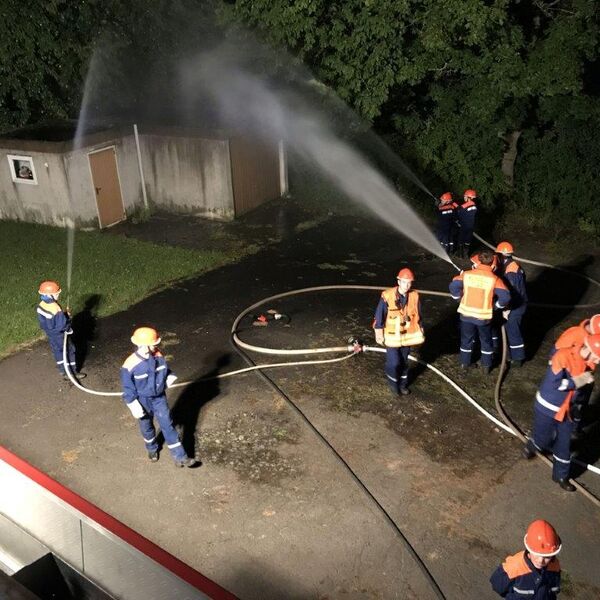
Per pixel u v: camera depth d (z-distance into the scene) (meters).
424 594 5.31
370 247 13.00
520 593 4.32
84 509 5.41
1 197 14.62
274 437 7.25
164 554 5.05
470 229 12.13
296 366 8.71
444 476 6.62
